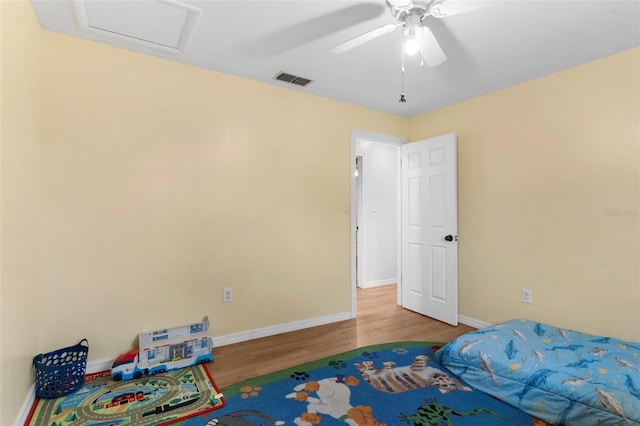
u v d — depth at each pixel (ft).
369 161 16.63
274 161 10.13
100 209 7.66
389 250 17.30
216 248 9.16
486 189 10.59
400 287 13.23
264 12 6.42
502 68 8.73
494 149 10.38
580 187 8.44
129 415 6.02
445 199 11.32
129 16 6.57
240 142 9.53
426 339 9.82
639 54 7.50
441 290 11.45
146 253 8.20
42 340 7.04
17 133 5.54
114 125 7.81
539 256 9.27
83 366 6.98
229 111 9.34
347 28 7.01
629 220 7.65
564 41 7.34
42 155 7.05
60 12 6.49
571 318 8.61
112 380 7.25
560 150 8.82
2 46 4.80
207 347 8.35
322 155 11.11
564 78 8.75
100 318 7.68
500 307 10.20
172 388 6.96
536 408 6.07
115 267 7.84
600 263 8.11
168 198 8.48
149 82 8.22
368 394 6.79
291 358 8.47
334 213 11.40
